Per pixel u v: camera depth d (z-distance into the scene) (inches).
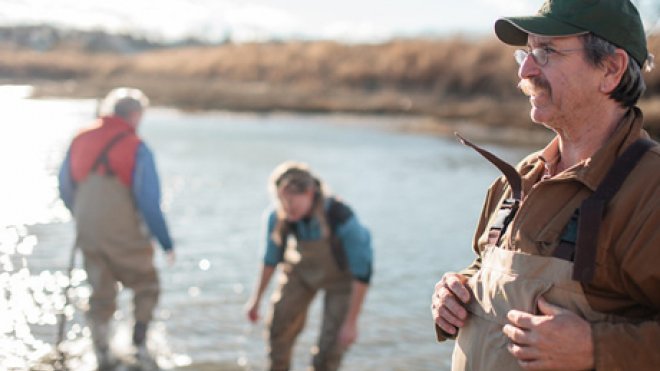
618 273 80.6
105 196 233.9
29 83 2268.7
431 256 387.2
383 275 347.9
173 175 658.2
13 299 294.7
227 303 299.1
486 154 94.3
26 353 242.7
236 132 1147.9
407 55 1902.1
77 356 242.2
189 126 1242.0
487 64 1715.1
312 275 206.4
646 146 82.4
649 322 77.8
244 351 251.1
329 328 206.2
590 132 86.2
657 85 1008.2
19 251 369.7
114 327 261.1
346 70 1985.7
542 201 86.0
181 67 2450.8
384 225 467.8
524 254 85.5
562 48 85.0
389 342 261.1
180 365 236.8
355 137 1108.5
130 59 2691.9
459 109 1445.6
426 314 292.0
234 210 499.5
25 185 581.0
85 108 1535.4
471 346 90.7
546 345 78.6
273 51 2347.4
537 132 1184.2
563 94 85.3
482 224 101.5
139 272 240.1
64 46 3457.2
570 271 81.9
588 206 81.4
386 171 738.8
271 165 754.2
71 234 411.5
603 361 77.1
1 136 945.5
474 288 92.2
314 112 1576.0
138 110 239.3
